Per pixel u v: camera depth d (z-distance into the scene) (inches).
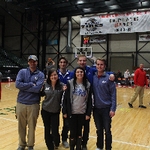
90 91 108.7
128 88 529.0
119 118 209.5
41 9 639.1
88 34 633.6
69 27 663.1
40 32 722.2
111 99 111.4
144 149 126.6
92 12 627.5
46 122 114.3
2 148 120.9
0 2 637.3
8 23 786.8
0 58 692.1
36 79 112.2
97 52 637.9
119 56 612.7
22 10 708.0
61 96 111.5
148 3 554.3
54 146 122.8
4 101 286.2
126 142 138.7
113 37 621.3
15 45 773.3
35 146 126.3
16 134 147.6
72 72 124.3
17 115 113.6
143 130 168.2
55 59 699.4
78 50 658.2
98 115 114.3
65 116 108.2
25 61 730.8
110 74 111.9
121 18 592.7
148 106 280.5
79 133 110.3
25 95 112.0
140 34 586.6
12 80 640.4
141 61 586.9
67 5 599.8
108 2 564.1
